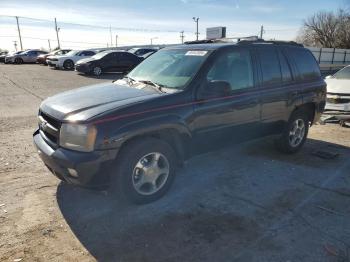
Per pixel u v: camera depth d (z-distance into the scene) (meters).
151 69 4.84
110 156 3.50
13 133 7.00
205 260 3.06
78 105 3.76
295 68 5.64
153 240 3.33
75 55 26.73
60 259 3.04
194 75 4.23
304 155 5.90
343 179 4.88
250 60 4.91
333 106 8.23
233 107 4.55
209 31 33.91
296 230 3.54
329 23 64.19
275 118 5.30
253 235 3.44
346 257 3.13
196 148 4.34
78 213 3.79
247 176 4.90
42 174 4.82
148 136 3.89
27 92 13.45
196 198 4.19
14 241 3.27
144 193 3.93
